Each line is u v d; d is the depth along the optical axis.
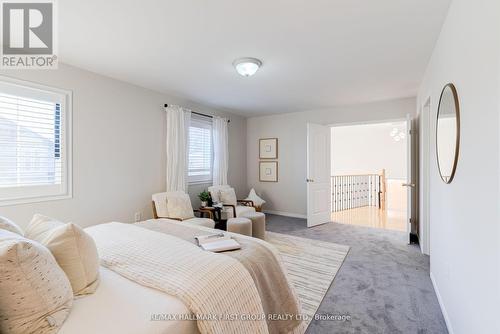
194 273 1.24
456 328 1.61
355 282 2.46
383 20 1.98
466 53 1.41
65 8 1.83
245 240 1.87
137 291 1.16
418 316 1.93
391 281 2.48
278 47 2.44
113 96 3.29
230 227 3.35
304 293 2.25
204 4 1.79
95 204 3.11
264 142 5.80
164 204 3.54
